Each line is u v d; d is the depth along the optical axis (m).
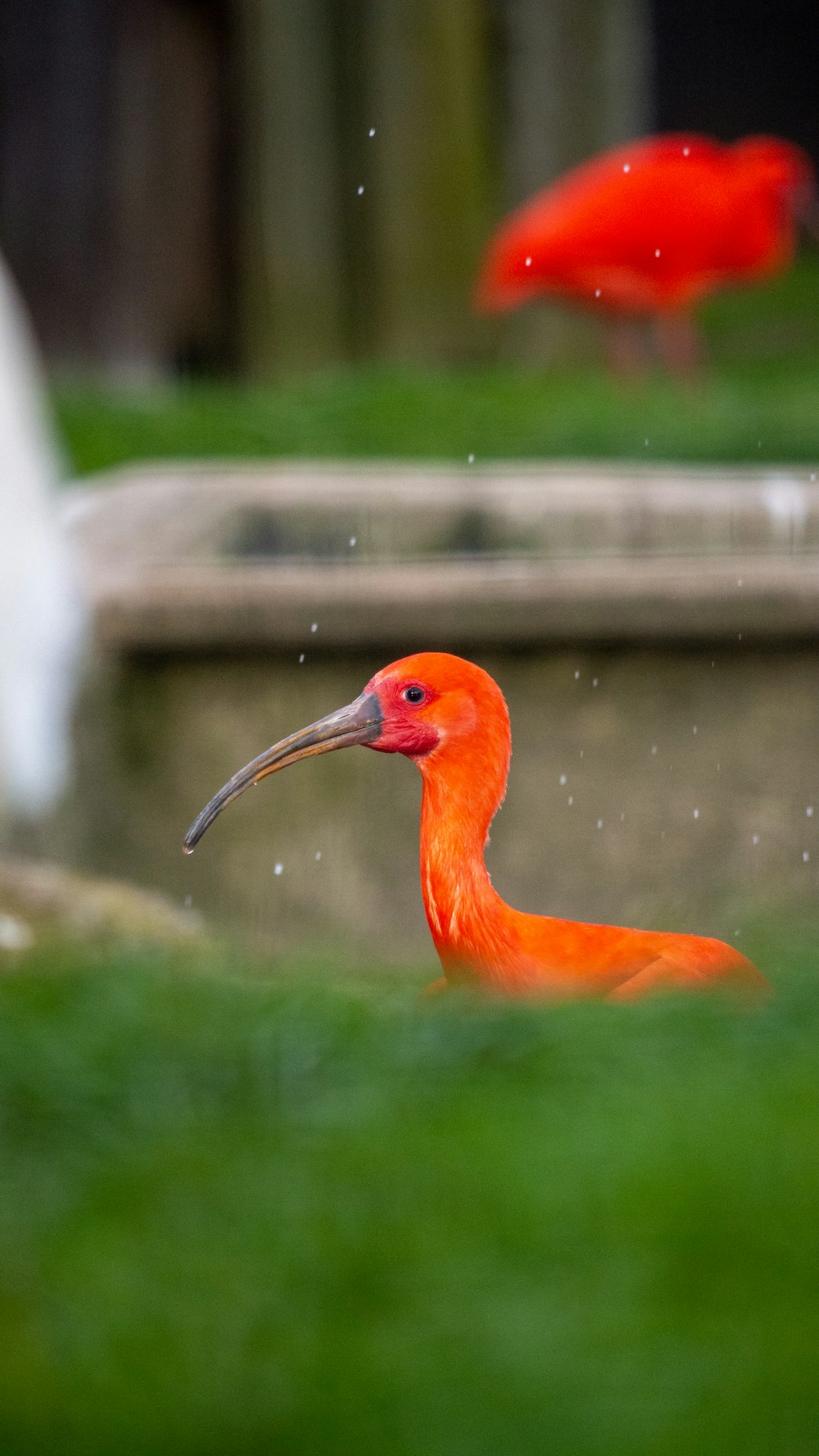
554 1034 5.16
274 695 11.60
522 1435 3.42
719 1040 5.18
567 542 12.99
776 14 35.81
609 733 11.72
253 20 23.69
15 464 11.85
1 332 12.21
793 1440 3.37
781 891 11.84
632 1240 4.01
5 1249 4.09
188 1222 4.19
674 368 19.17
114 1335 3.76
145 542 12.34
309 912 11.75
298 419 16.95
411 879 11.82
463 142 24.64
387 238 24.58
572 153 25.02
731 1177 4.22
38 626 11.63
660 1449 3.36
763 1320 3.71
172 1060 5.01
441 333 24.75
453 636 11.51
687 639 11.65
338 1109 4.79
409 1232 4.09
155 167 23.33
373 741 6.57
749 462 15.08
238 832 11.73
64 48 22.73
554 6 24.78
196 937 7.89
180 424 16.98
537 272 18.62
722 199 18.36
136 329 23.34
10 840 11.62
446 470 13.41
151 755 11.63
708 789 11.84
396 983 6.71
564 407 16.66
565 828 11.78
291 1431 3.46
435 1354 3.66
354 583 11.48
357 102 24.41
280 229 24.03
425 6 24.34
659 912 11.81
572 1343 3.67
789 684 11.83
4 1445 3.45
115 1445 3.44
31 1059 4.91
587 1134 4.50
